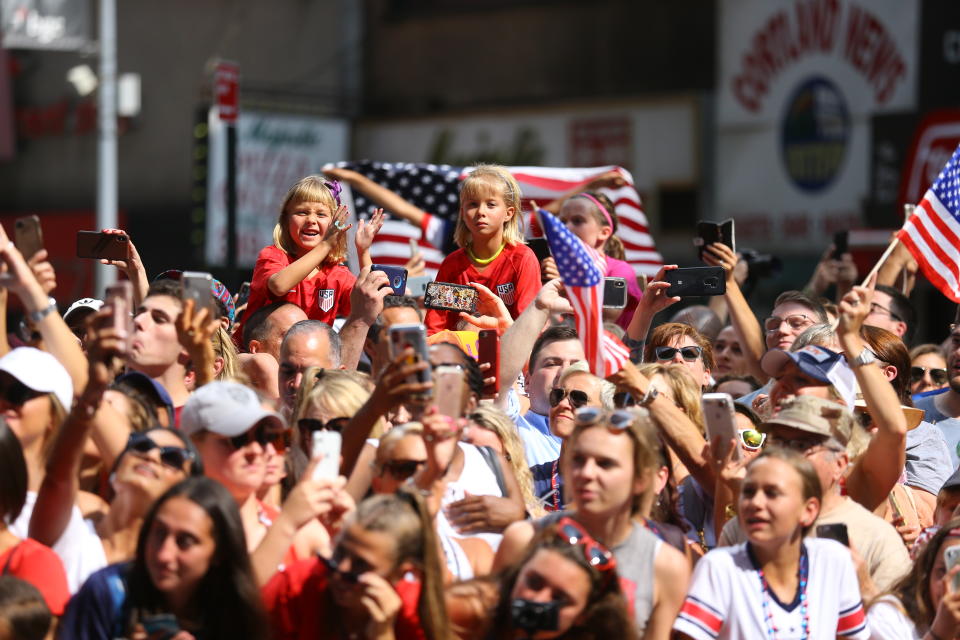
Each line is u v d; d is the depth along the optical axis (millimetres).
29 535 15500
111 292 15047
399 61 93250
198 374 17312
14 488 15102
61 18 74750
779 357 19047
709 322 30516
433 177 33344
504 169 25906
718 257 25938
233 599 14305
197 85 91625
